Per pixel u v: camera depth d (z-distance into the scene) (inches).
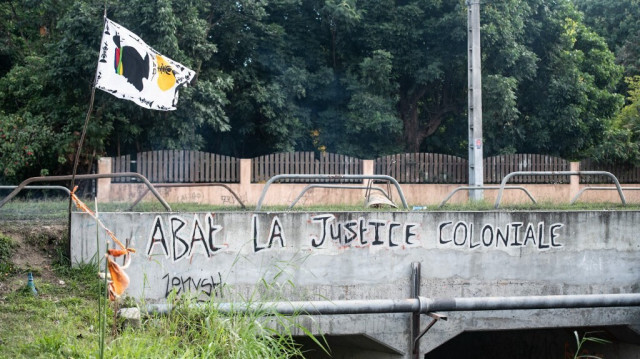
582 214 467.2
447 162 766.5
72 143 713.0
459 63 887.7
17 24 848.9
